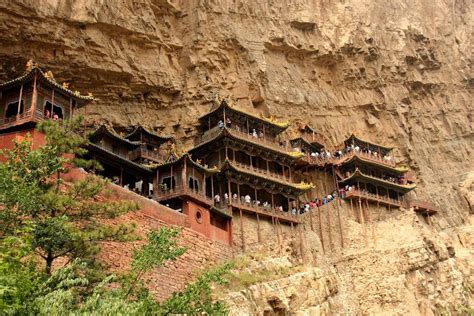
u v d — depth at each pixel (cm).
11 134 3197
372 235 5103
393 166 6231
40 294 1680
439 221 6266
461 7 8350
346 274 4741
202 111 5366
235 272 3788
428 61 7444
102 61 4831
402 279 4562
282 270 4084
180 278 3450
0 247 1817
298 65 6444
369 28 6944
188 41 5531
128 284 2266
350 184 5744
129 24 5022
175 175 4138
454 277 4962
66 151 2339
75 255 2147
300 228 4906
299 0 6588
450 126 7306
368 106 6712
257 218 4641
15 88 3416
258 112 5791
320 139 6053
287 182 5078
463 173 7000
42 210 2117
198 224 3959
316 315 3906
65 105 3550
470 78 7750
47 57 4538
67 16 4556
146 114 5241
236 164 4819
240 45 5759
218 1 5797
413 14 7581
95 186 2325
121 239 2297
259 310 3447
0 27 4222
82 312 1644
